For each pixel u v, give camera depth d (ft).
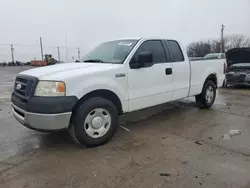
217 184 7.87
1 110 19.47
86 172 8.81
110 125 11.66
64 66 12.09
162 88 14.34
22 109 10.32
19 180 8.29
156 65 13.87
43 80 9.98
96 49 15.42
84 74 10.63
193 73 16.76
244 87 33.60
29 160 9.90
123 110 12.39
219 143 11.48
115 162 9.59
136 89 12.87
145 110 18.75
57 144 11.71
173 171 8.77
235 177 8.28
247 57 32.48
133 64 12.66
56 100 9.71
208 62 18.39
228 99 23.65
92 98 11.02
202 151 10.52
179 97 15.76
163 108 19.43
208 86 18.63
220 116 16.62
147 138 12.34
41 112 9.66
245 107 19.62
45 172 8.85
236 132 13.11
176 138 12.27
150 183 8.00
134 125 14.75
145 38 13.85
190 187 7.72
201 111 18.22
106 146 11.33
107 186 7.87
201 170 8.81
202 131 13.37
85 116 10.66
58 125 9.87
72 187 7.84
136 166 9.21
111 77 11.60
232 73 31.58
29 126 10.30
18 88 11.10
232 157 9.87
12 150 11.03
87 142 10.92
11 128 14.43
